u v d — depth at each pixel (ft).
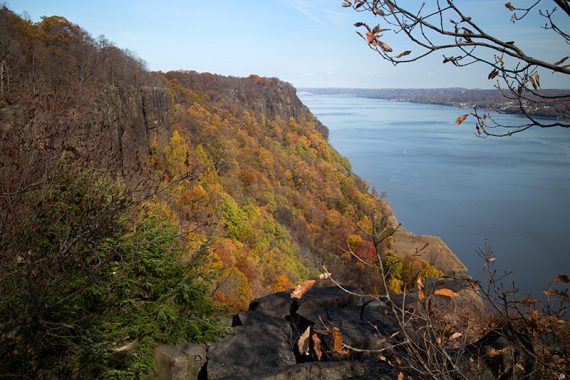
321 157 299.17
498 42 5.52
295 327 14.66
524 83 5.97
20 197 11.18
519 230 193.26
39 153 11.87
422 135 540.52
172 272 14.34
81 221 11.50
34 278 10.57
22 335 10.65
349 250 7.58
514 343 8.36
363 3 5.76
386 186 278.87
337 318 14.53
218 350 13.09
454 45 5.66
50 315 11.10
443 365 7.63
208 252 15.75
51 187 11.98
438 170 323.57
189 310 14.38
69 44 100.07
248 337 13.84
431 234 191.62
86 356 11.52
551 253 165.78
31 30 90.58
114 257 13.73
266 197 176.96
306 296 16.19
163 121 142.72
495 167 331.36
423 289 7.55
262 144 252.83
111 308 12.94
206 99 285.43
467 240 181.57
